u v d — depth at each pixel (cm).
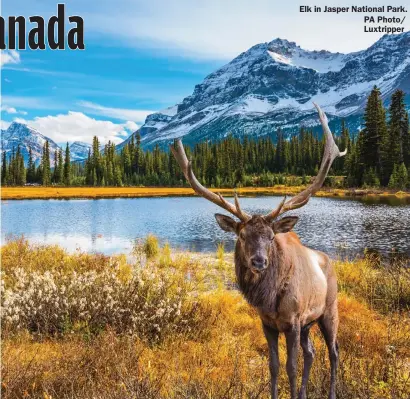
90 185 12562
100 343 638
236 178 10900
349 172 7512
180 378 509
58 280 850
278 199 5975
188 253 1827
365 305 941
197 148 13850
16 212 4409
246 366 618
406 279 1040
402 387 519
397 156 6900
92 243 2333
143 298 782
